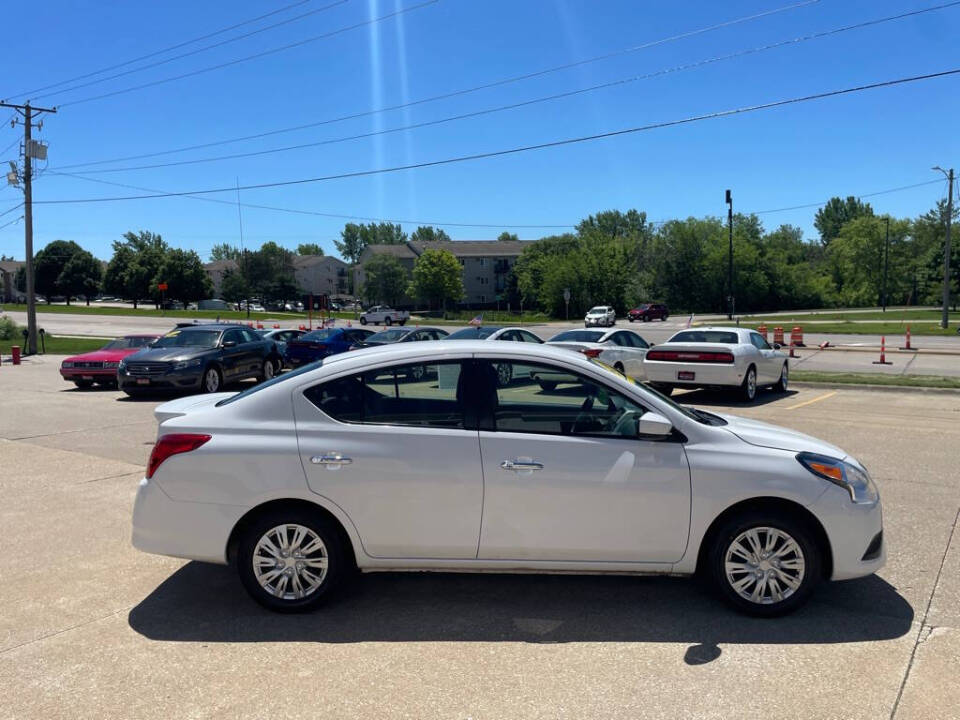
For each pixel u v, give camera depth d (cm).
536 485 418
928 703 328
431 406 433
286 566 429
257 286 10544
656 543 422
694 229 9038
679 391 1578
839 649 381
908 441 948
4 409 1350
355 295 10906
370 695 340
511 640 396
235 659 376
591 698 335
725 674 356
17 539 573
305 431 428
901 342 3397
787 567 420
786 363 1556
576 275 8400
